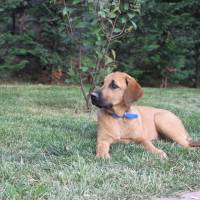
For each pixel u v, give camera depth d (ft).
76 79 12.04
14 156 7.66
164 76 18.12
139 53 17.70
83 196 6.03
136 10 11.28
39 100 13.19
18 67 16.76
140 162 7.39
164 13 17.61
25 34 16.75
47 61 16.90
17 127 9.68
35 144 8.42
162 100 14.48
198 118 11.52
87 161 7.41
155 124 9.02
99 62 11.45
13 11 17.29
